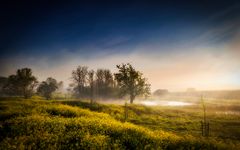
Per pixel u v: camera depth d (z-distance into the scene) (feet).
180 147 61.72
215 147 66.13
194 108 272.10
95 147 53.42
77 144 53.57
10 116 99.66
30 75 367.25
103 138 60.18
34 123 71.61
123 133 67.67
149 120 143.33
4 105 144.97
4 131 65.92
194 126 126.00
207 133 98.68
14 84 374.02
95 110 176.14
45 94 384.27
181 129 117.70
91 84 325.21
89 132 67.31
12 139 55.42
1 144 51.65
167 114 191.93
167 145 61.82
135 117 155.63
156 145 60.23
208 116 183.01
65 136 59.93
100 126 74.49
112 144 57.77
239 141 90.53
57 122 75.56
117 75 289.74
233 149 66.13
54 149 50.88
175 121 143.13
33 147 51.31
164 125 127.65
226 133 109.70
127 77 286.05
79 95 380.99
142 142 62.28
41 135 59.52
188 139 70.08
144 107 216.74
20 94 402.93
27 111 111.34
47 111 117.80
